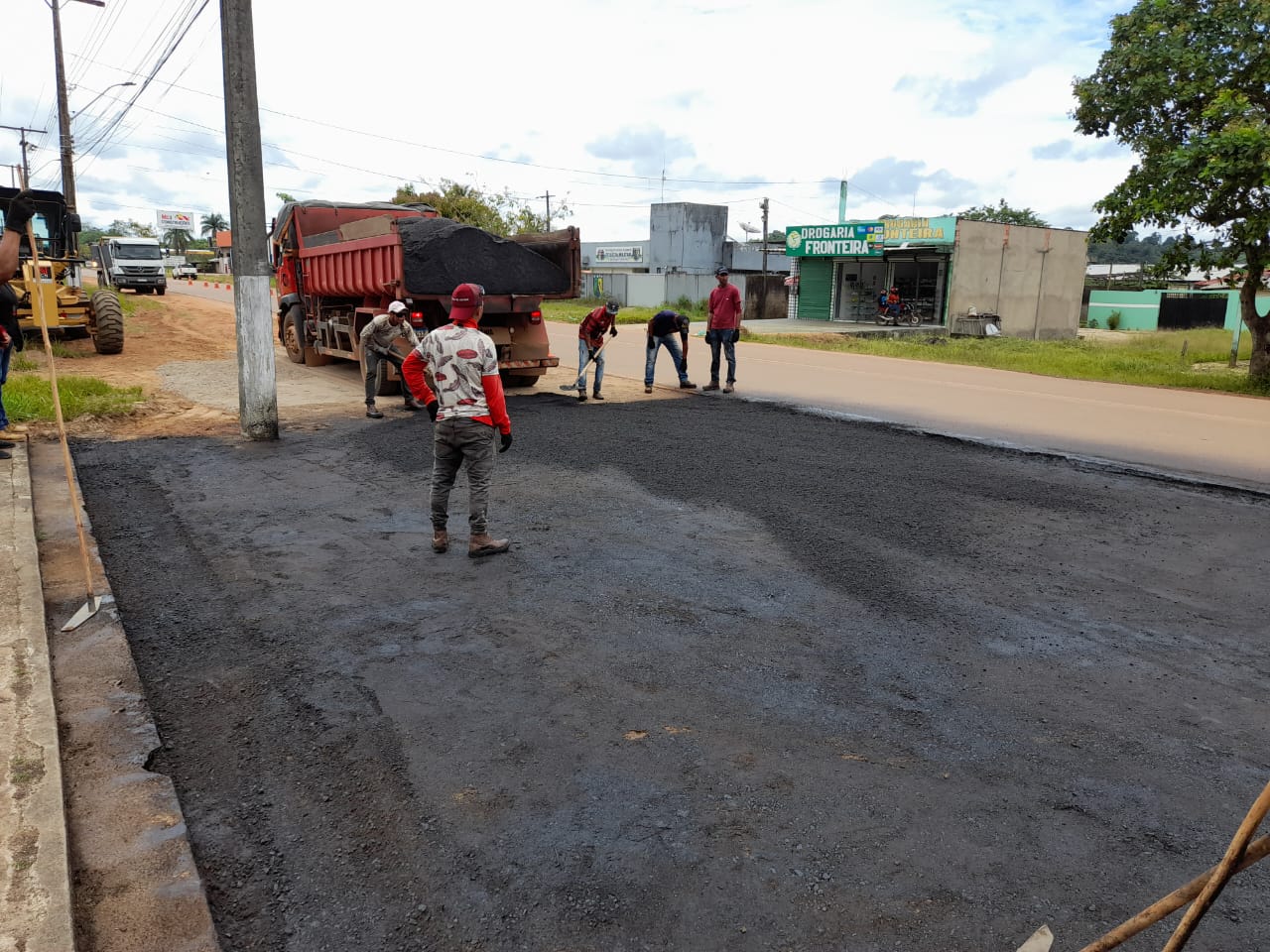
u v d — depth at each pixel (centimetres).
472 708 392
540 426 1038
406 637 465
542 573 560
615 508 707
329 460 873
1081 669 439
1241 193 1573
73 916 257
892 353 2233
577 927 264
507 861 293
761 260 5734
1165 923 268
